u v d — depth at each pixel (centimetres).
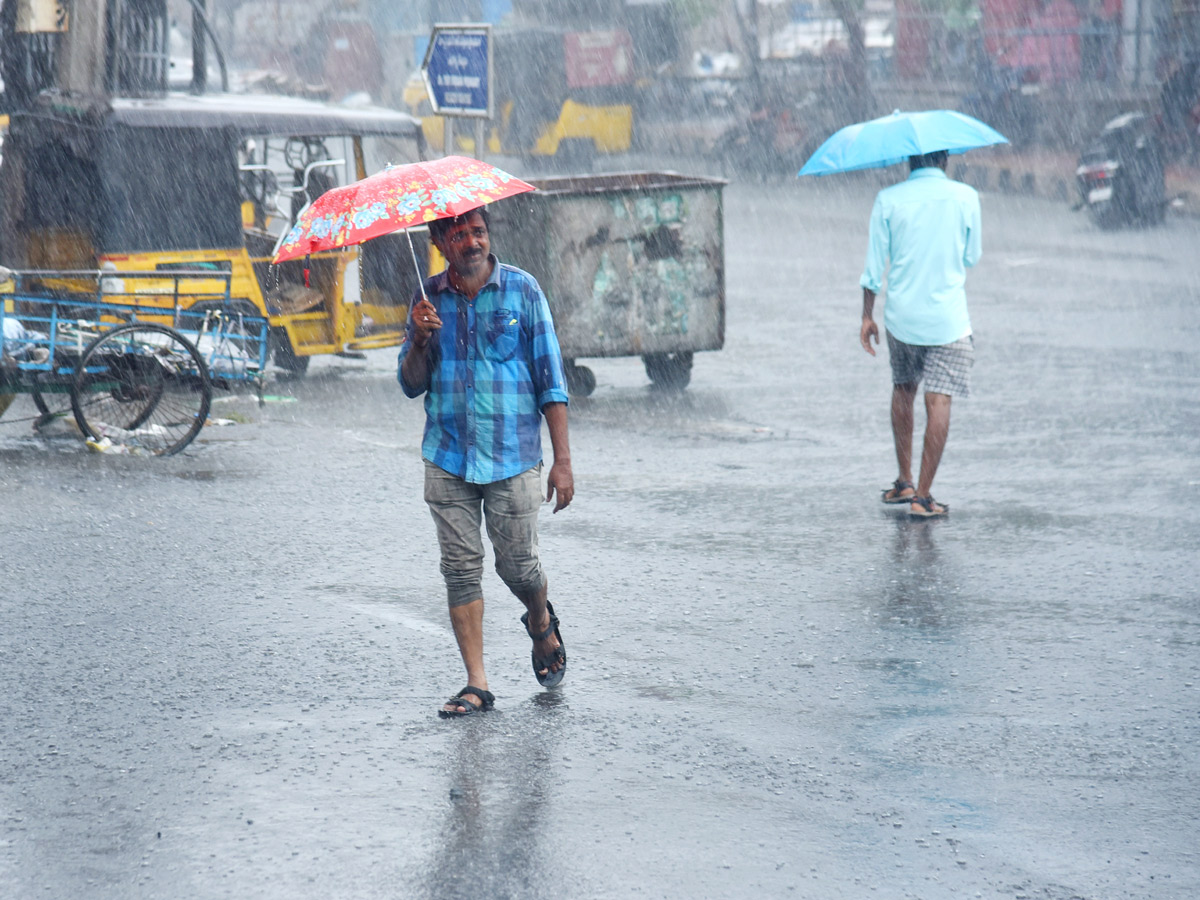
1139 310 2073
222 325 1466
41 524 1005
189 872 518
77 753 625
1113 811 568
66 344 1253
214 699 689
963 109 4250
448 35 1791
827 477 1170
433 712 672
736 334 1970
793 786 591
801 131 4562
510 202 1573
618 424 1408
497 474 654
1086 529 996
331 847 536
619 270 1560
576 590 867
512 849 535
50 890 506
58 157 1474
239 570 905
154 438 1290
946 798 579
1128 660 741
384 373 1719
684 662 742
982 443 1289
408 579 890
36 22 1585
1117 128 3098
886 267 1046
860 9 4609
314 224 618
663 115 5253
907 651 757
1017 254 2727
